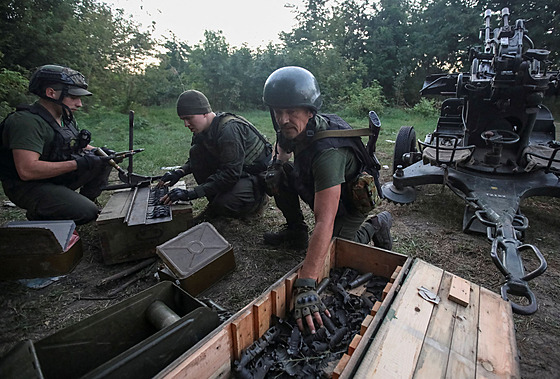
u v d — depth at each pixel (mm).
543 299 2248
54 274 2371
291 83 1622
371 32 20922
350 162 1933
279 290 1611
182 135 8133
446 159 3262
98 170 3133
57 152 2730
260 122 11031
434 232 3156
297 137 1812
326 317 1632
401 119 12469
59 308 2113
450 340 1308
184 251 2256
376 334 1288
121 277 2375
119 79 12367
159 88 15234
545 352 1829
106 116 10789
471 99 3686
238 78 16453
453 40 18906
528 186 3123
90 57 11461
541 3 15398
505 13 3842
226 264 2398
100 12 12461
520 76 3215
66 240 2416
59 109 2773
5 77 7988
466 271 2537
